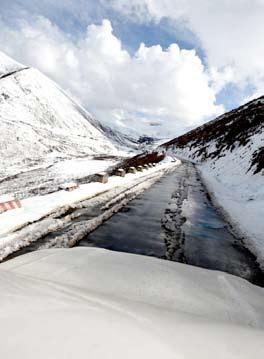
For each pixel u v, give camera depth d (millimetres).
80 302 2459
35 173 42250
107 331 1841
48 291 2682
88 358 1510
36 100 176250
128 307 2635
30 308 2088
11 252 5305
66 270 4090
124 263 4535
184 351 1747
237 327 2457
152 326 2107
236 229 8125
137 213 9445
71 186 11914
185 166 39281
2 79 182750
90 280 3766
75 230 6977
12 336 1641
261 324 3008
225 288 3977
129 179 18359
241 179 19906
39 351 1520
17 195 21312
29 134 100188
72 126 180875
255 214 10172
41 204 9023
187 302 3332
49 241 6086
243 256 6109
